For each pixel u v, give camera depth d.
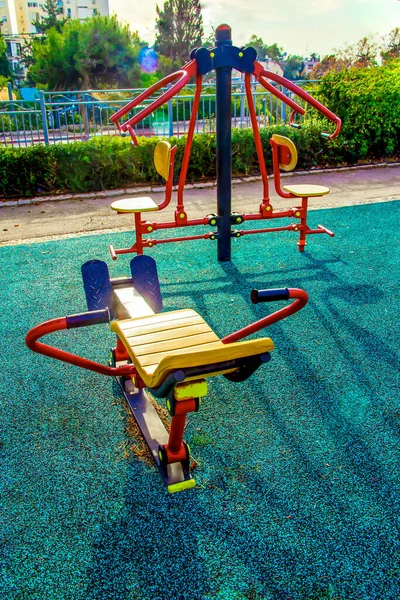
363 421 2.51
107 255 4.98
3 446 2.40
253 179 8.25
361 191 7.33
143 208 4.11
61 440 2.44
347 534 1.89
